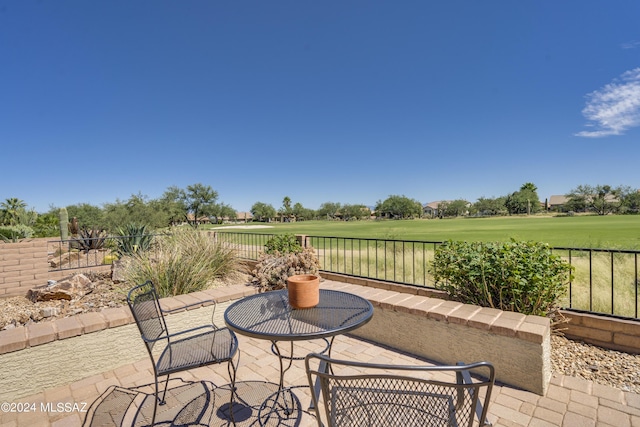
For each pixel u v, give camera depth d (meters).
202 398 2.29
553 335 3.03
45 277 5.50
